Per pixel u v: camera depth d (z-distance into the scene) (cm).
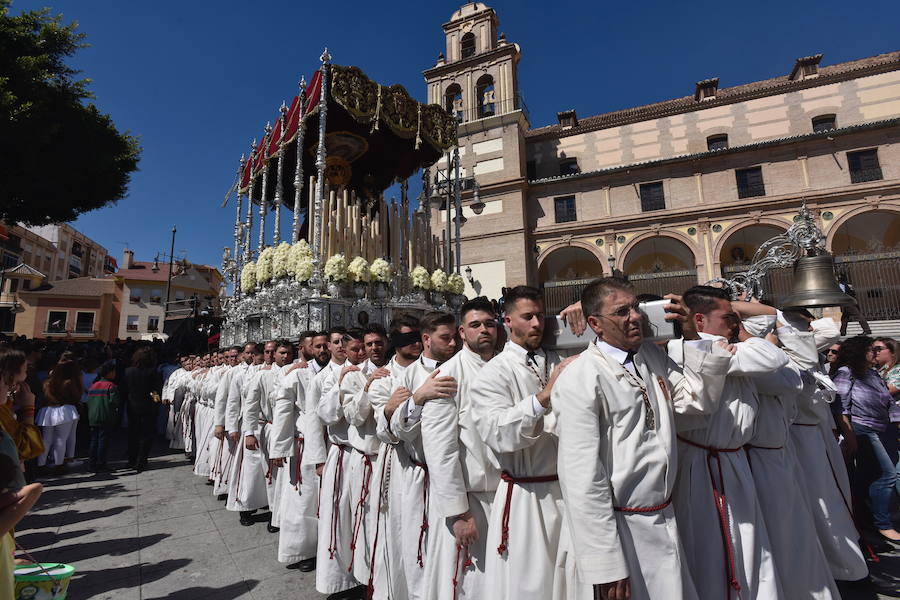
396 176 1484
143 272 4691
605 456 214
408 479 324
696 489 265
